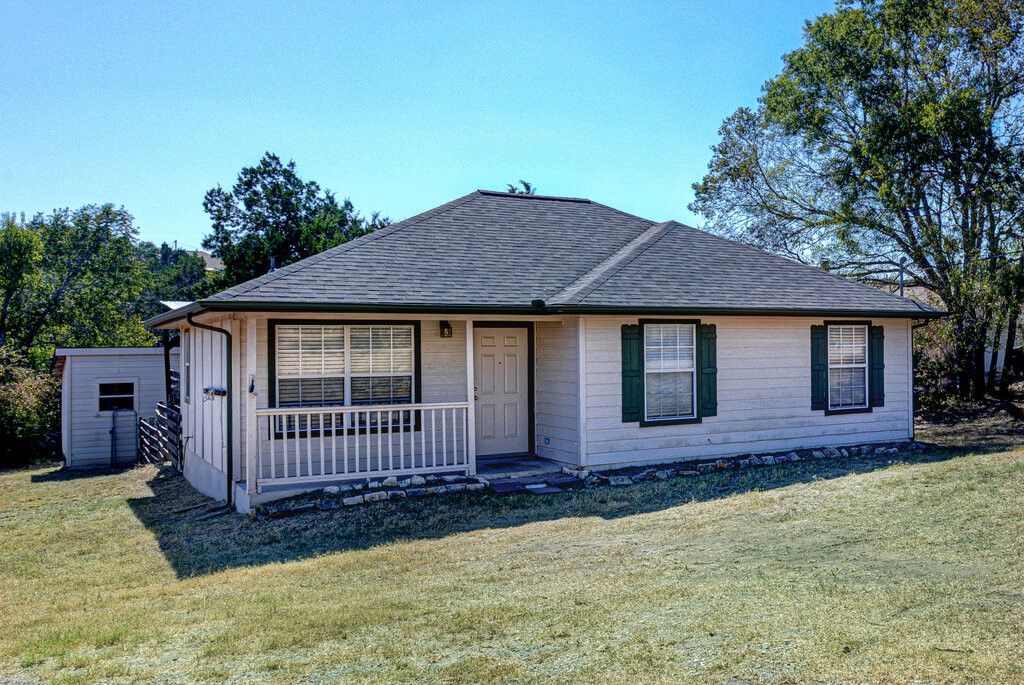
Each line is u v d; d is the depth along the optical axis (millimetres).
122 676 4879
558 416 12828
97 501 13844
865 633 4742
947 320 22109
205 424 13461
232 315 11133
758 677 4207
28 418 22219
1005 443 15336
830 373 14641
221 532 9844
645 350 12867
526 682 4398
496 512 10008
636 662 4559
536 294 12266
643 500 10391
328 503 10391
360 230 40406
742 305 13078
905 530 7551
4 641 5973
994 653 4340
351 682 4562
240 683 4645
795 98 27312
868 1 25672
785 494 10039
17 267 31484
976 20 22281
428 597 6375
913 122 22578
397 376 11969
